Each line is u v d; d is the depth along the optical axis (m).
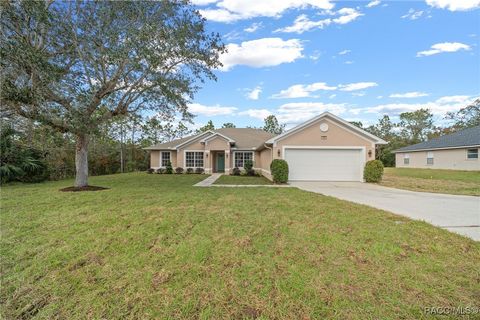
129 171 27.38
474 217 5.99
